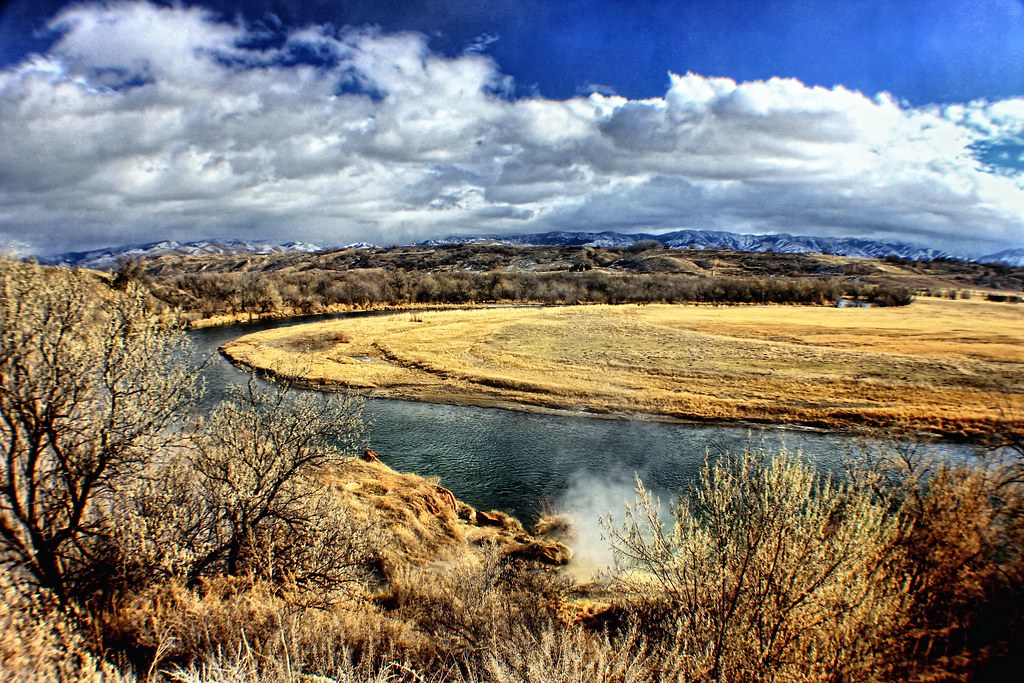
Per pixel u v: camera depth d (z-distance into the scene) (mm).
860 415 28531
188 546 7707
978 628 5199
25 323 6297
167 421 7805
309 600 7031
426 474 21281
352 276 114500
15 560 6090
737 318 71125
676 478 20891
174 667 4957
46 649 4309
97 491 7176
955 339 52375
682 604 4660
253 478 8367
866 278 165250
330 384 36094
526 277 114125
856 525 5004
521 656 4750
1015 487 6684
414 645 5754
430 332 57188
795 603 4184
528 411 31047
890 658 4387
